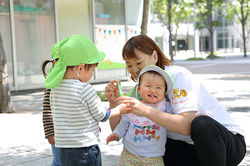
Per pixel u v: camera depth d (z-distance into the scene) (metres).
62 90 2.62
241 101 8.80
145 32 9.75
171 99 2.64
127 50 2.74
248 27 58.09
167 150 2.94
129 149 2.77
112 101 2.96
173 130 2.52
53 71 2.62
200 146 2.47
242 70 19.03
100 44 15.07
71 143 2.59
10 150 5.12
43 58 13.48
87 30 14.79
